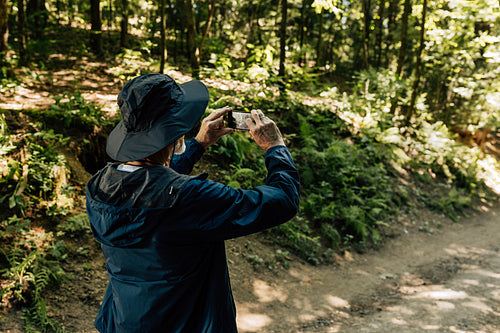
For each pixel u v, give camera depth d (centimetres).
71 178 541
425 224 990
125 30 1246
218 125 155
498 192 1425
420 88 1873
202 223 112
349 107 1187
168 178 115
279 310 516
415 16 1580
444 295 611
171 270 116
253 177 734
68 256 464
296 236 692
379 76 1239
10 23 1187
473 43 1466
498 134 2275
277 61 1108
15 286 399
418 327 496
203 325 121
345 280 651
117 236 115
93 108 639
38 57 1009
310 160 902
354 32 2052
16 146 515
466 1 1372
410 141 1284
